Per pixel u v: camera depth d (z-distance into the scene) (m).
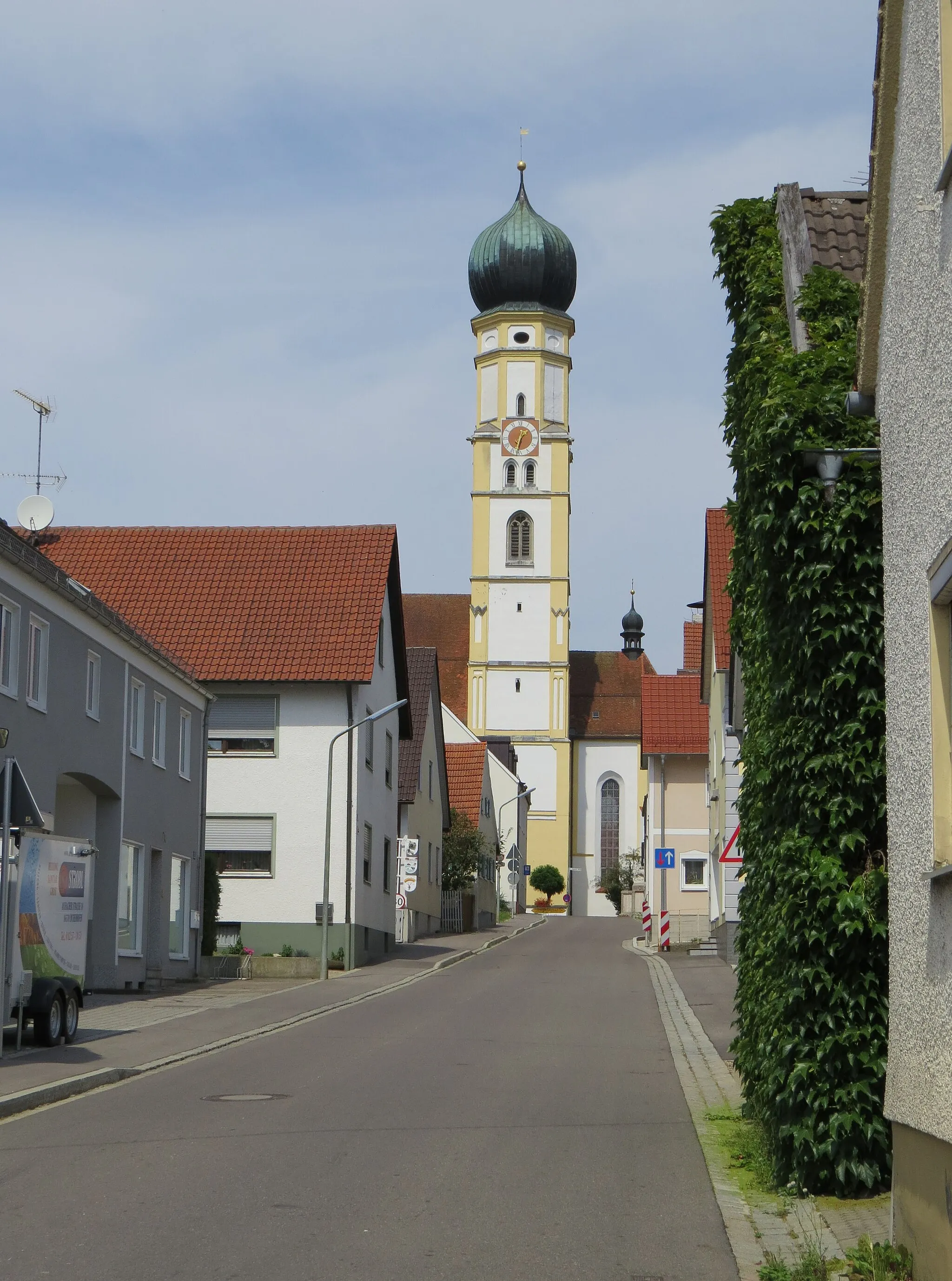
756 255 12.95
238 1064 17.22
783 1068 10.09
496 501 96.31
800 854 9.99
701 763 51.41
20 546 21.88
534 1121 13.01
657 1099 14.51
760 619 11.40
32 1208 9.26
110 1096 14.50
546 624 96.12
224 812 37.81
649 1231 8.84
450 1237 8.62
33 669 23.20
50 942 18.36
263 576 41.41
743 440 12.16
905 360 8.09
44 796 23.38
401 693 45.47
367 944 39.22
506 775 87.19
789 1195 9.81
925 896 7.50
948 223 7.07
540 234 97.31
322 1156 11.13
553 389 97.19
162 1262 7.92
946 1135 6.91
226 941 37.31
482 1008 25.44
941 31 7.24
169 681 30.59
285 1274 7.70
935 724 7.38
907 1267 7.60
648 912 53.88
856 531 10.08
